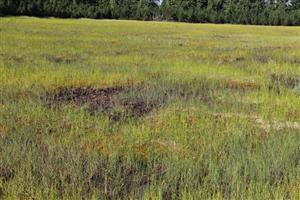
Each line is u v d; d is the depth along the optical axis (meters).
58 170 6.99
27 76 14.85
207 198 6.05
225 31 57.81
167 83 15.21
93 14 97.62
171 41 34.22
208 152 7.96
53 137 8.57
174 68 18.19
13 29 42.31
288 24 100.69
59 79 14.77
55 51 23.45
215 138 8.77
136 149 8.03
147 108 12.05
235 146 8.30
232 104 12.29
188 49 27.59
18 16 83.69
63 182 6.47
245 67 19.52
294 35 51.66
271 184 6.68
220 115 11.01
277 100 12.64
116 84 14.97
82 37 35.12
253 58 23.61
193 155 7.77
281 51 27.64
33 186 6.32
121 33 43.59
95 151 7.82
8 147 7.85
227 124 9.97
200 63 20.03
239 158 7.58
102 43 29.97
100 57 21.48
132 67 18.25
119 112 11.49
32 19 74.50
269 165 7.24
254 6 114.12
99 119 10.23
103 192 6.39
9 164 7.12
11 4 85.19
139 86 14.84
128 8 105.56
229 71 17.66
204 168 7.27
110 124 9.95
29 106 10.99
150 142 8.46
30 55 21.34
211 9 107.69
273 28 76.25
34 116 10.12
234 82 15.85
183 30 56.16
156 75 16.58
